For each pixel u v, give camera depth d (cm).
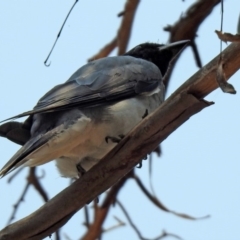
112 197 1120
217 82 685
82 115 949
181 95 737
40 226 820
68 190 821
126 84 1066
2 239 814
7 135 992
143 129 785
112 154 814
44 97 973
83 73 1063
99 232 1130
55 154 944
